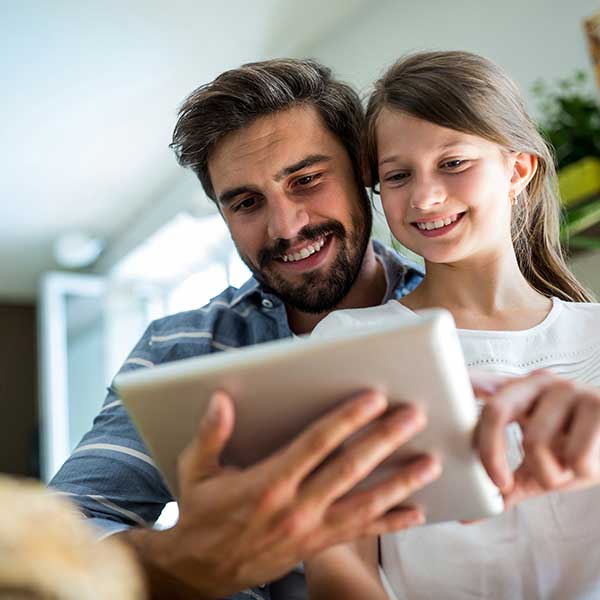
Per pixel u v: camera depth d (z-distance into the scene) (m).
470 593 0.96
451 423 0.61
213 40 3.46
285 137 1.31
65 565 0.32
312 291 1.37
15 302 6.81
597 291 2.09
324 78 1.40
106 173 4.62
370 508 0.61
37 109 3.87
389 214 1.14
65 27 3.26
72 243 5.45
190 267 5.20
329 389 0.59
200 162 1.42
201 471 0.61
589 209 1.89
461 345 1.10
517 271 1.16
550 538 0.96
